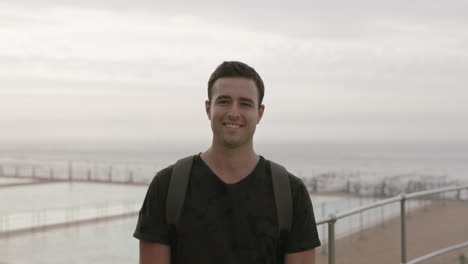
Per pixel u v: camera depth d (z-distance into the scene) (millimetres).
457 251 5602
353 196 31000
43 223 23891
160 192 2316
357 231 4574
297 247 2312
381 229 4840
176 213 2264
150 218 2303
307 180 37938
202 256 2227
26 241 19938
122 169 53938
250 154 2363
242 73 2338
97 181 45344
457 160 191750
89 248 18922
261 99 2428
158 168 55219
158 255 2283
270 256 2270
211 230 2232
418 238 5297
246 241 2234
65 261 16938
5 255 17625
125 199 33031
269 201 2283
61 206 29594
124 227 23297
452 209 5633
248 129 2318
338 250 4312
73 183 44406
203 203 2260
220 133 2303
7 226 22828
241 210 2248
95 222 24422
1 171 52250
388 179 39250
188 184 2297
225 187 2273
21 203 31562
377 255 4742
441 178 37656
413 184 30672
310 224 2365
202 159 2369
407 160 189625
